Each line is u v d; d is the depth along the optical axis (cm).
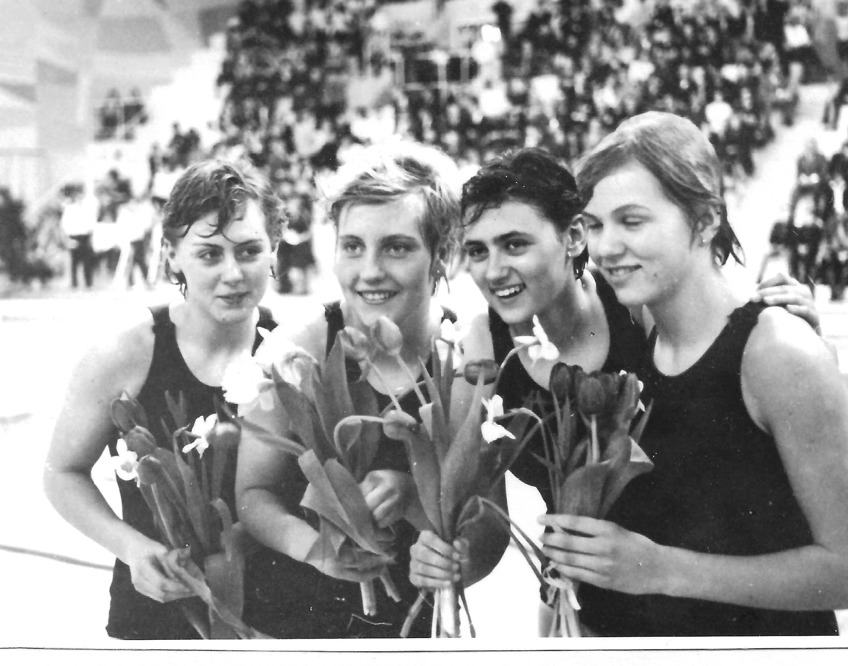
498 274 126
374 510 124
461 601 130
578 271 128
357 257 129
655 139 121
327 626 136
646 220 121
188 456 134
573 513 122
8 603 163
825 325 153
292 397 122
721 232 125
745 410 120
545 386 127
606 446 120
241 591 136
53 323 222
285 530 131
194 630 144
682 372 122
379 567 129
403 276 128
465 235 128
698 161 121
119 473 133
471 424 118
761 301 121
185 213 134
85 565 176
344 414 124
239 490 135
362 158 129
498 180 124
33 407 208
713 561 122
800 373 114
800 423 115
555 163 125
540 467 128
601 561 121
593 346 127
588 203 124
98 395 138
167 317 139
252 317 137
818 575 118
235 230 134
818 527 118
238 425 133
